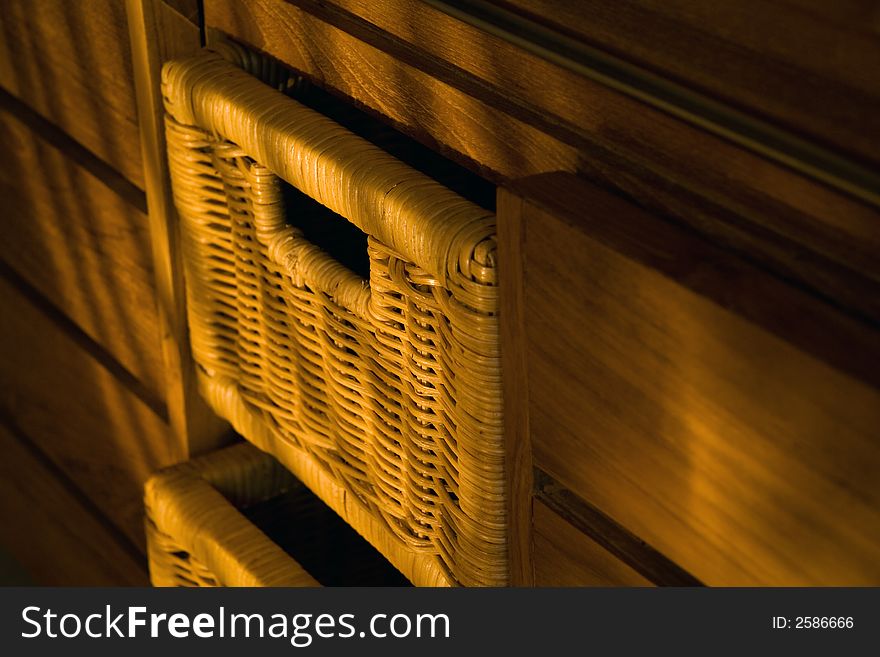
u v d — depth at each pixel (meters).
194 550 1.06
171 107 0.97
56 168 1.20
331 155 0.83
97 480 1.37
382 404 0.87
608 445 0.68
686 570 0.66
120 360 1.23
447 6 0.77
